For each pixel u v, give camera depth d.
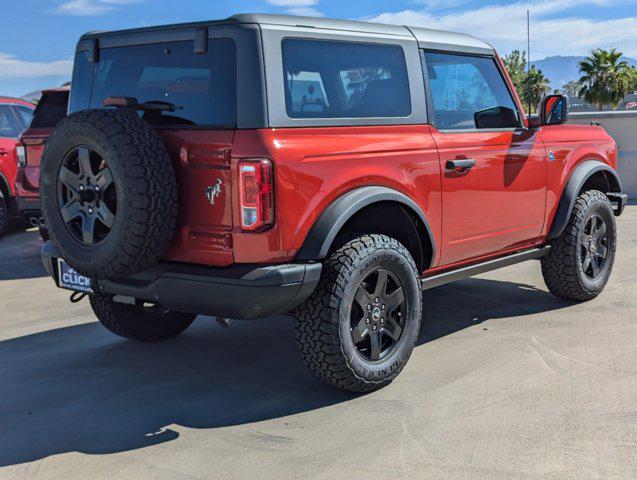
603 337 4.51
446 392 3.69
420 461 2.94
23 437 3.30
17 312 5.66
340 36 3.66
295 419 3.43
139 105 3.44
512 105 4.77
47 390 3.89
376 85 3.83
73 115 3.32
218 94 3.33
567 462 2.89
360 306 3.60
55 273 4.00
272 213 3.22
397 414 3.44
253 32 3.29
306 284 3.33
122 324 4.48
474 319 5.02
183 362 4.32
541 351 4.28
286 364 4.23
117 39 3.81
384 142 3.74
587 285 5.29
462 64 4.43
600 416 3.33
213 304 3.31
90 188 3.31
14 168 9.37
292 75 3.39
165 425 3.41
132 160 3.14
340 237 3.61
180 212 3.40
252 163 3.18
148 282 3.49
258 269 3.24
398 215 3.95
